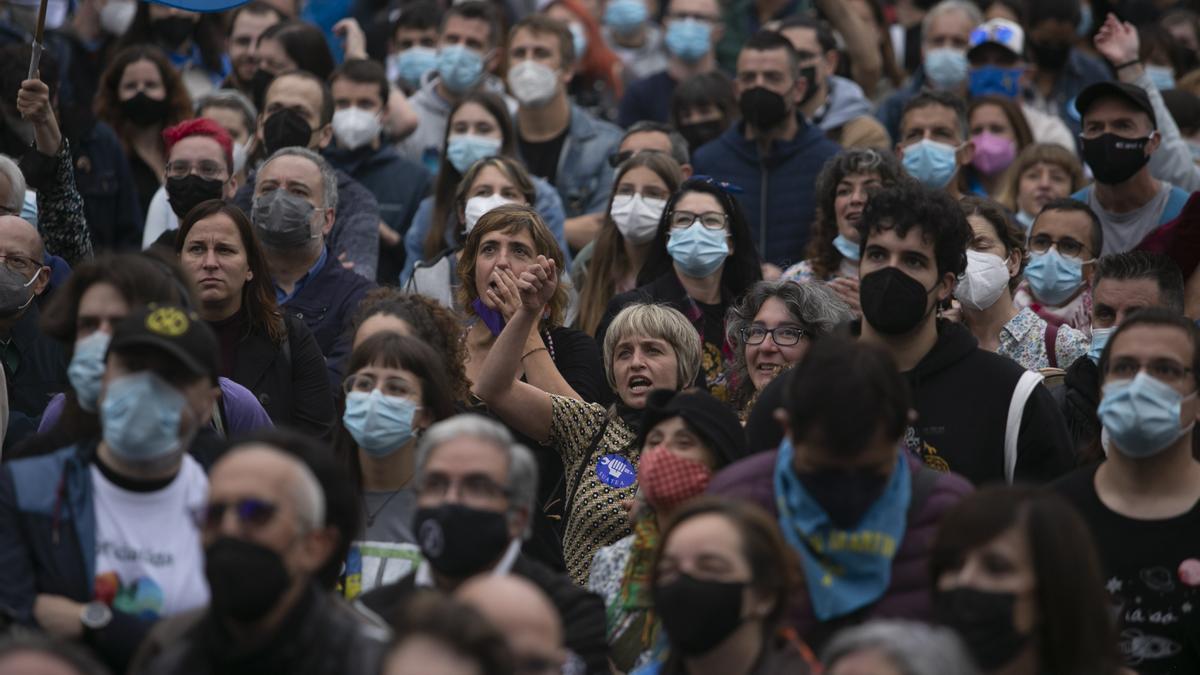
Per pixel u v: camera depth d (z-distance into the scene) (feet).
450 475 48.52
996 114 102.63
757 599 45.60
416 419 57.93
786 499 49.11
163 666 44.32
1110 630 45.68
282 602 44.42
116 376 48.91
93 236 95.66
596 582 57.36
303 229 79.82
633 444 66.54
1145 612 54.08
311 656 44.27
